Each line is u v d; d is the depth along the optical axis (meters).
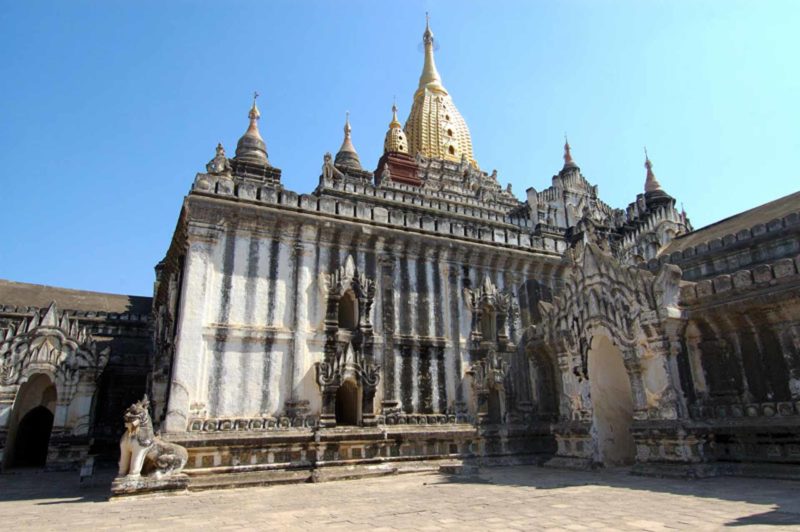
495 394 24.36
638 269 18.83
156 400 23.73
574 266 21.41
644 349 17.95
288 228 22.38
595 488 14.52
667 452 16.73
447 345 24.50
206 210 20.83
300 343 21.22
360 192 38.16
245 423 19.36
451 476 18.66
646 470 16.92
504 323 25.89
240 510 12.77
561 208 45.06
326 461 19.81
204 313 19.89
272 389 20.31
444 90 71.38
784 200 24.34
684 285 18.17
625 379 21.56
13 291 38.25
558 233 40.91
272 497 15.02
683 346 17.73
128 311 40.56
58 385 28.77
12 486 20.75
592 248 20.55
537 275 28.08
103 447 31.17
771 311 15.95
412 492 14.89
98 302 40.69
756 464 15.61
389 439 21.17
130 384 33.09
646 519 9.89
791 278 15.39
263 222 21.88
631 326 18.41
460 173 56.41
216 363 19.64
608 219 44.69
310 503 13.53
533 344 24.22
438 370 23.94
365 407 21.39
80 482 21.42
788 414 15.29
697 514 10.20
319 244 22.95
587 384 20.20
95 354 29.78
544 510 11.22
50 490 19.25
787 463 15.06
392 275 24.12
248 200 21.67
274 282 21.58
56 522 11.82
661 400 17.17
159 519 11.81
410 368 23.27
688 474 15.62
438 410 23.38
